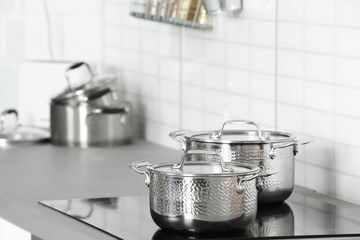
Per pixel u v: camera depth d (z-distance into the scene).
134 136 3.83
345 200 2.56
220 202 2.02
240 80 3.06
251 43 2.98
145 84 3.72
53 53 4.22
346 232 2.13
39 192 2.65
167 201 2.05
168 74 3.53
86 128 3.49
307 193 2.66
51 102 3.54
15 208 2.50
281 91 2.84
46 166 3.08
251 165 2.14
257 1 2.93
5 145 3.52
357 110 2.48
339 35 2.53
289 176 2.38
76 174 2.94
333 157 2.60
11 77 4.30
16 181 2.82
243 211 2.05
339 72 2.54
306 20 2.68
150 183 2.10
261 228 2.16
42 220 2.34
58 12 4.19
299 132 2.76
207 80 3.27
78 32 4.16
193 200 2.02
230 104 3.13
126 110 3.56
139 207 2.42
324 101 2.62
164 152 3.41
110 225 2.20
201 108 3.32
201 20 3.21
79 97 3.48
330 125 2.60
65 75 3.54
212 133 2.52
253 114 3.00
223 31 3.14
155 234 2.10
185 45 3.39
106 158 3.25
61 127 3.51
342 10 2.51
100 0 4.11
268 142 2.30
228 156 2.29
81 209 2.40
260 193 2.35
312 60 2.66
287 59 2.79
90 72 3.58
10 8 4.27
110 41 4.03
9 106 4.36
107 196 2.60
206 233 2.05
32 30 4.25
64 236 2.23
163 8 3.26
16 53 4.28
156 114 3.65
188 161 2.18
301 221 2.24
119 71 3.95
